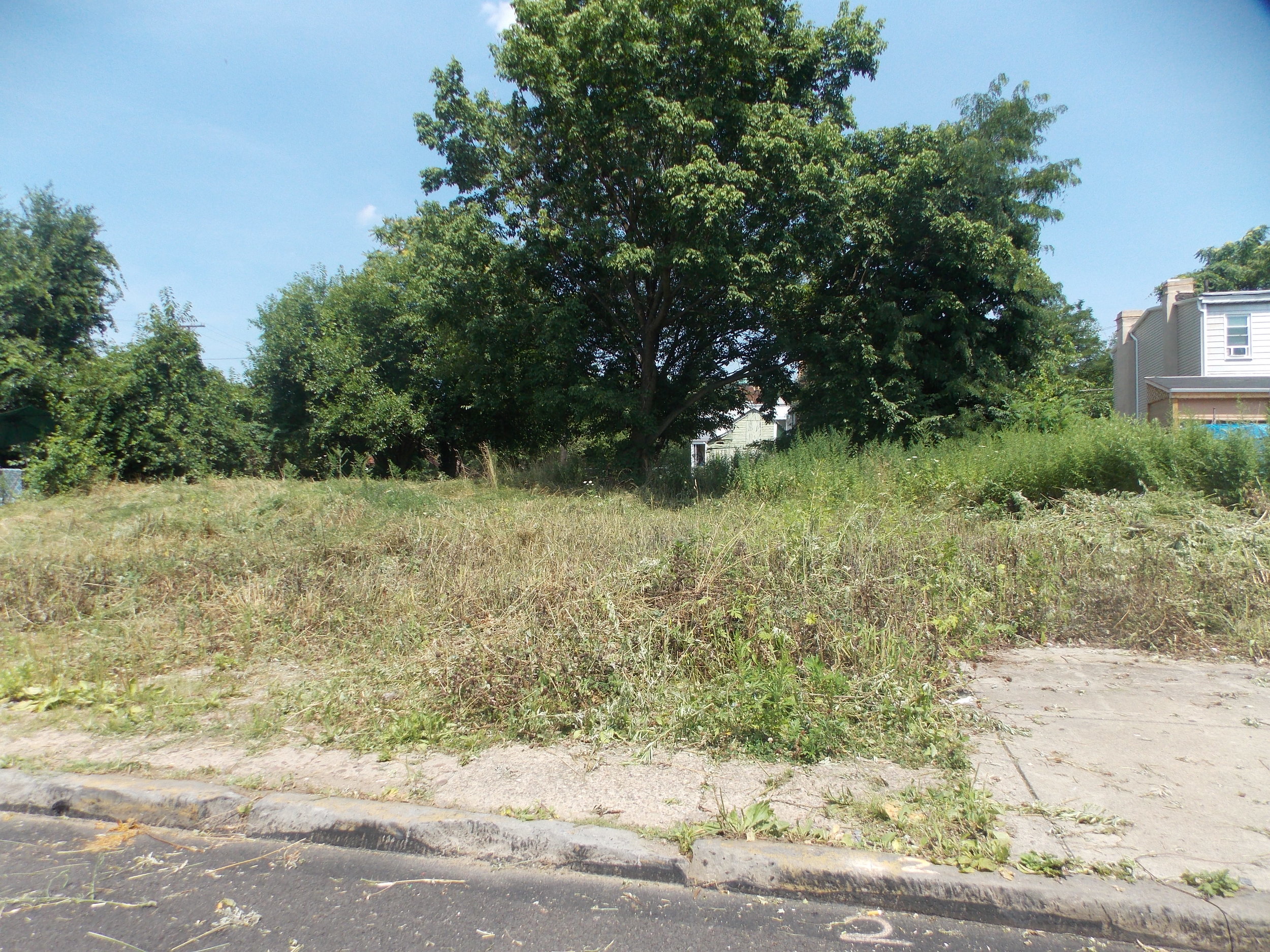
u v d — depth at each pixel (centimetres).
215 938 286
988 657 572
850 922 296
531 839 339
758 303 1616
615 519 970
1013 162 1642
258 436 2448
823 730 413
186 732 455
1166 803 352
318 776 396
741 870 316
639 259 1417
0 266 2194
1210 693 493
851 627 527
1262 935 277
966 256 1568
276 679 545
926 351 1645
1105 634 616
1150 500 898
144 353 1819
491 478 1777
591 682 474
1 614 680
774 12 1550
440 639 557
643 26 1359
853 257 1659
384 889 319
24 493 1523
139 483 1711
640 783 384
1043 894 292
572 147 1502
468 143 1579
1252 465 929
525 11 1488
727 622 535
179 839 361
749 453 1534
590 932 289
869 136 1655
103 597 708
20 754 425
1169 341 2441
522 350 1711
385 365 2420
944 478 1120
